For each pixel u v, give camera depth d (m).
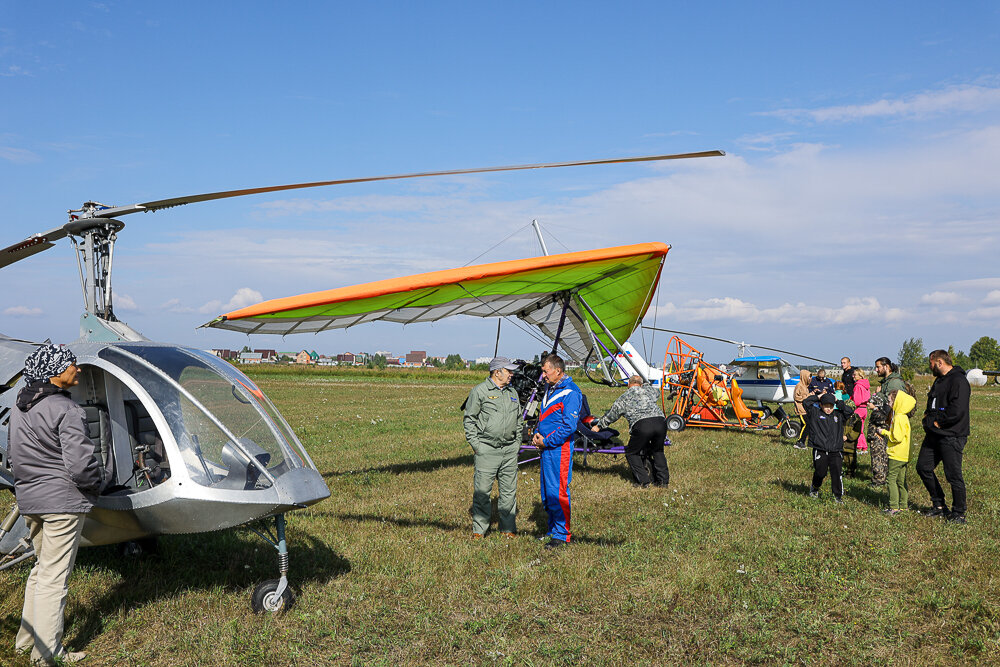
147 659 3.74
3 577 4.74
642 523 6.66
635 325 12.46
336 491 8.20
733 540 5.94
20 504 3.59
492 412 6.13
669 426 14.13
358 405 20.77
